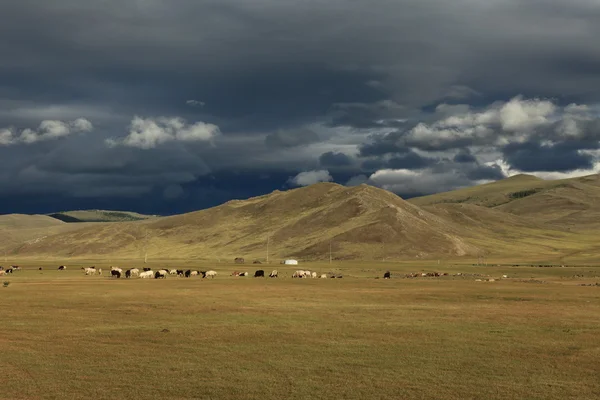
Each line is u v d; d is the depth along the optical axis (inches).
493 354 1378.0
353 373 1187.9
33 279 4463.6
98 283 3860.7
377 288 3533.5
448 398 1014.4
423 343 1517.0
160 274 4958.2
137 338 1568.7
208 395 1027.3
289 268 7544.3
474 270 6855.3
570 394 1038.4
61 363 1264.8
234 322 1881.2
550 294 3070.9
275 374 1177.4
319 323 1873.8
